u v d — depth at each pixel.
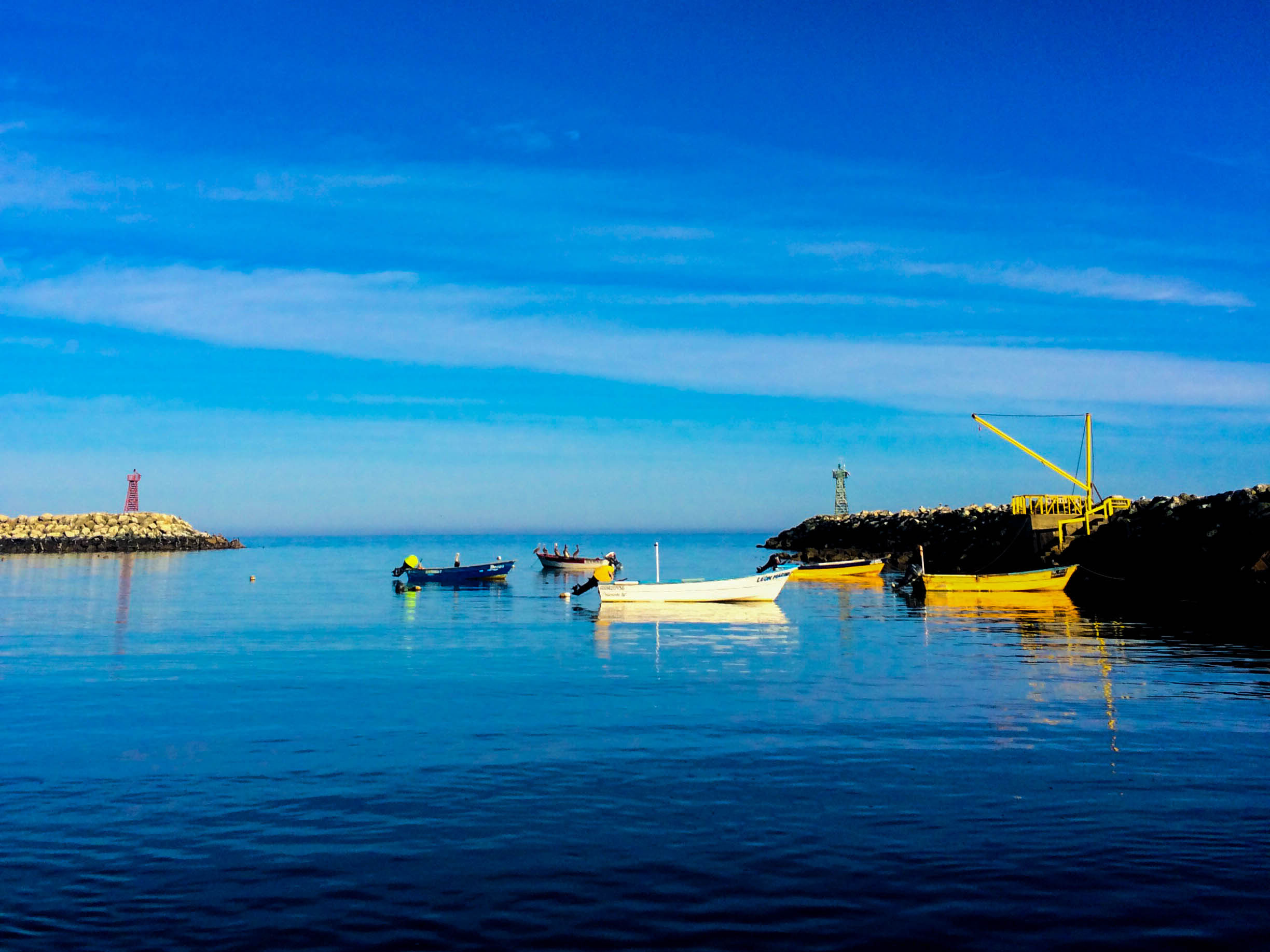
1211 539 57.12
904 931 12.05
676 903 12.86
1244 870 13.82
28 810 16.89
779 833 15.46
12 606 62.75
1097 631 43.31
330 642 41.69
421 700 27.11
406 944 11.77
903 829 15.60
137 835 15.60
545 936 11.97
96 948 11.69
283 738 22.34
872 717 24.20
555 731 22.92
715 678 30.73
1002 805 16.78
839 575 91.44
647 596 59.94
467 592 76.69
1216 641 38.97
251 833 15.66
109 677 31.72
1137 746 20.97
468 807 16.91
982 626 46.38
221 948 11.69
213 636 44.12
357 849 14.92
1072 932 11.98
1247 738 21.62
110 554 185.00
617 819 16.20
